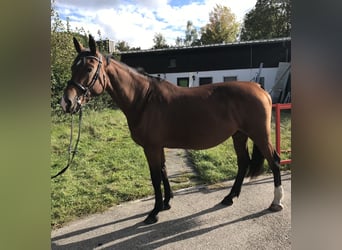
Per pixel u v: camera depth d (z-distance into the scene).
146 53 19.11
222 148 6.14
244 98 3.05
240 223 2.89
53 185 3.94
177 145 3.08
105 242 2.63
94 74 2.69
